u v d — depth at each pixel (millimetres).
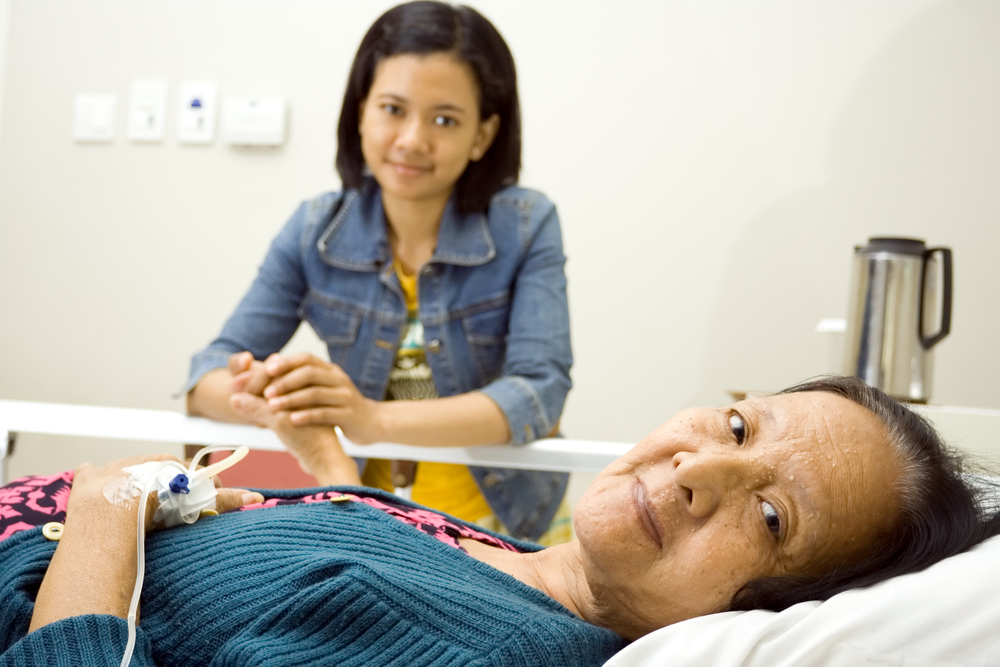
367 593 715
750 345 1948
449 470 1459
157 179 2088
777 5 1910
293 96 2035
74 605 675
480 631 732
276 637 700
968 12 1857
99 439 2125
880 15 1886
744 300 1947
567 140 1980
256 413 1234
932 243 1896
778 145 1926
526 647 729
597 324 1992
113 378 2129
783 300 1936
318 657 685
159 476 817
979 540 817
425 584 757
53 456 2129
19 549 774
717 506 807
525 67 1982
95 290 2123
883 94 1892
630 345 1984
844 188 1911
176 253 2094
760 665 727
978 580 732
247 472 1465
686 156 1950
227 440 1315
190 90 2055
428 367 1482
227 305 2086
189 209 2084
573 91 1973
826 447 823
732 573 797
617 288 1982
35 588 748
